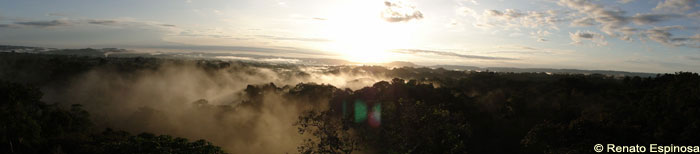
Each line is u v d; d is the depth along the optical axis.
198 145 18.42
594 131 19.59
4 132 18.44
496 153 25.64
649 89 32.75
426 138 18.62
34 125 19.81
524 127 29.33
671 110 22.36
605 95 35.03
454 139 18.86
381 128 19.67
